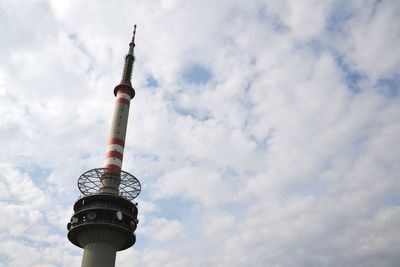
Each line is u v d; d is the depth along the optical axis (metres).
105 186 93.38
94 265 83.75
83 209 89.12
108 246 86.62
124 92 108.31
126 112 105.50
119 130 101.56
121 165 97.69
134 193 96.75
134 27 122.62
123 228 87.94
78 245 93.44
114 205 90.62
